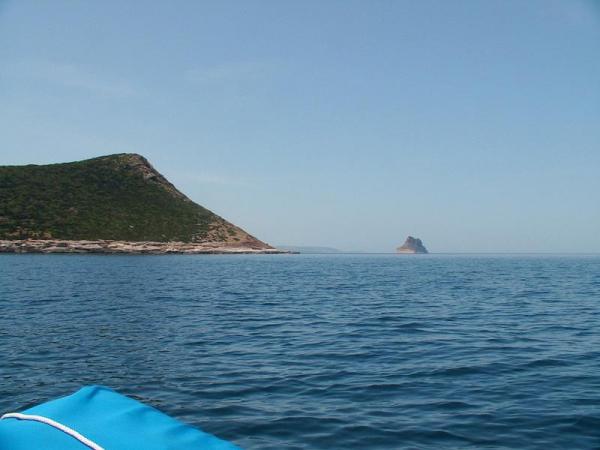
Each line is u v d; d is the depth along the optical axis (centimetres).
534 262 10750
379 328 1695
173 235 11244
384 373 1089
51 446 284
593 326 1742
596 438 722
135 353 1264
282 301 2522
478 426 772
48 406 326
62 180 11738
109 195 11838
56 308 2091
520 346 1382
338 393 945
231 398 911
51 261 6288
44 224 9838
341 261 10756
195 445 299
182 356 1238
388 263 9681
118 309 2081
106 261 6519
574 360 1208
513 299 2675
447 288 3409
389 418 809
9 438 290
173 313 1997
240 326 1709
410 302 2516
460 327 1720
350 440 722
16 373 1059
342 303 2458
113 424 308
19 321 1748
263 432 751
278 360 1208
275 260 9494
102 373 1070
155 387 975
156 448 289
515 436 732
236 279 4056
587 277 4859
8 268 4850
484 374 1080
